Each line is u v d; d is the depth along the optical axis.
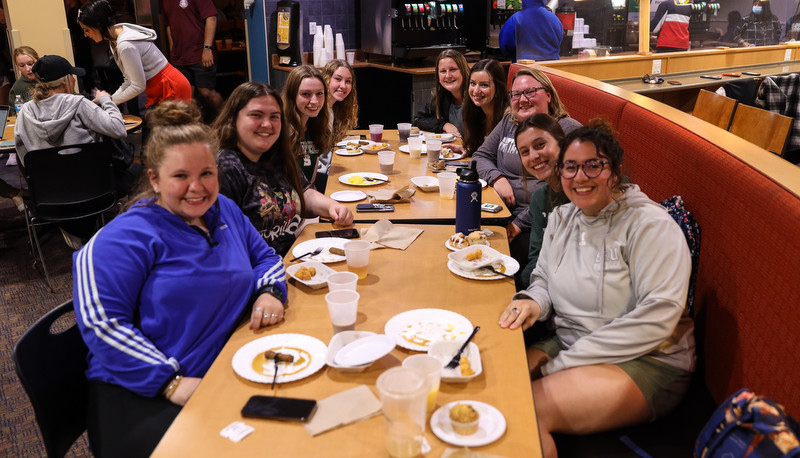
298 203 2.56
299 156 3.46
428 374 1.30
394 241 2.35
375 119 6.94
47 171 3.68
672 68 6.25
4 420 2.68
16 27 5.83
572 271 1.98
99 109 4.13
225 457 1.20
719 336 1.97
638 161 2.85
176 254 1.71
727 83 5.38
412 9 6.05
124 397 1.61
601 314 1.91
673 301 1.77
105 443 1.54
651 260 1.82
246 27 7.22
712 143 2.21
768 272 1.70
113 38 4.92
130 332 1.59
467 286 1.98
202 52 6.84
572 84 3.86
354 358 1.49
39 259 4.38
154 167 1.67
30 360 1.57
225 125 2.32
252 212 2.35
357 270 2.02
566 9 6.12
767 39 7.15
